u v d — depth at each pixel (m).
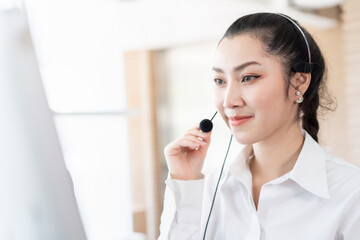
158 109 5.14
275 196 1.03
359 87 3.45
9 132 0.66
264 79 0.95
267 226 1.02
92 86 3.52
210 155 4.79
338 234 0.98
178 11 3.32
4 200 0.66
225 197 1.13
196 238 1.12
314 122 1.12
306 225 0.99
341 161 1.07
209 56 4.72
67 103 3.28
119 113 3.03
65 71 3.25
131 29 3.86
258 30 0.96
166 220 1.17
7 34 0.65
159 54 5.09
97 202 3.69
